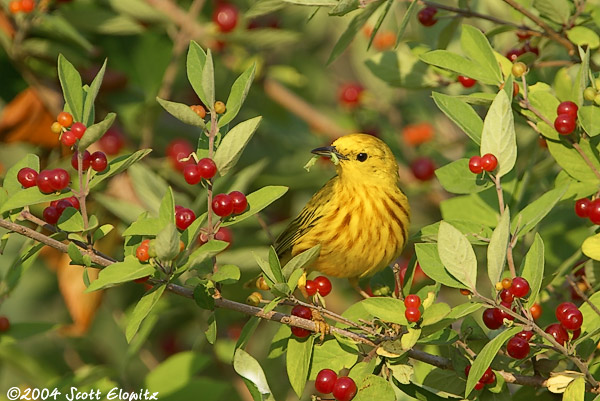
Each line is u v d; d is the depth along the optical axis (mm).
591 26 11484
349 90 16578
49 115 13727
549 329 8180
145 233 7902
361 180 12242
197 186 14008
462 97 9727
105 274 7730
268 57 16969
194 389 12281
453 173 9375
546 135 9578
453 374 8820
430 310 7980
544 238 12766
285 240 12891
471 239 9109
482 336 9023
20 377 14641
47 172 8148
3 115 13539
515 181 10914
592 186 9500
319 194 12812
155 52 14898
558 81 10320
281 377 13469
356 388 8297
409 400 10258
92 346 14406
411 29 15961
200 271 8250
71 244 8016
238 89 8344
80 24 13930
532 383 8625
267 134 15859
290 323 8812
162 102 7934
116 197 12727
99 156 8305
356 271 12672
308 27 17125
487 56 9773
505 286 7664
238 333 14383
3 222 8086
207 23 15305
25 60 13648
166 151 14586
